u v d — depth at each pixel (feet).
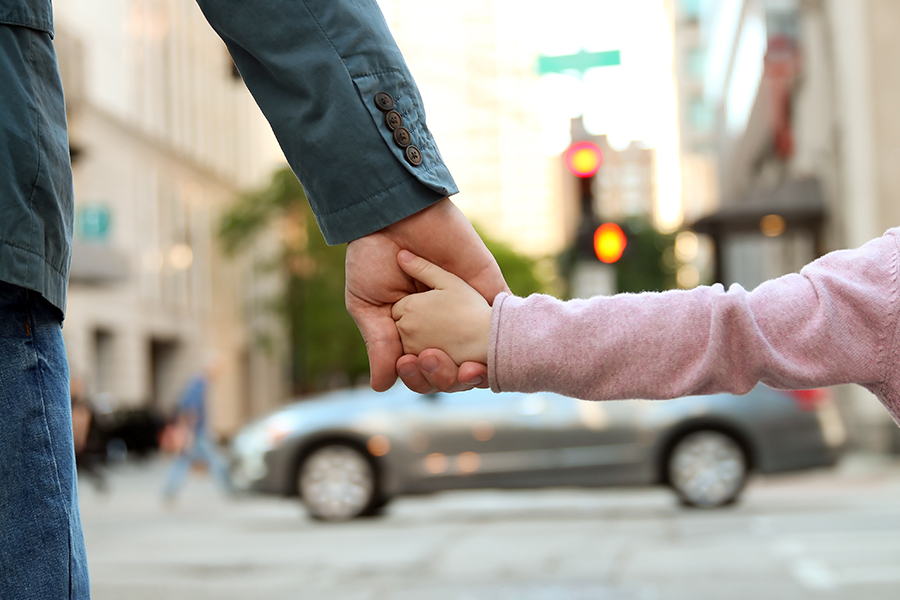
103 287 81.15
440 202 4.57
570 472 33.88
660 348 4.31
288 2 4.48
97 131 102.78
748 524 28.96
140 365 113.09
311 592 20.18
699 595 18.71
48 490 3.98
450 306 4.50
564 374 4.35
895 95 54.85
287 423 34.94
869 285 4.28
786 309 4.31
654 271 148.46
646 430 33.96
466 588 20.15
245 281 152.87
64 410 4.16
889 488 39.24
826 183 63.41
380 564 23.65
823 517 29.91
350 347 128.77
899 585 19.11
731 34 99.19
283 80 4.51
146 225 117.08
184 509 42.06
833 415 34.76
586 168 36.37
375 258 4.57
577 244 36.47
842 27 59.67
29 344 4.04
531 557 23.93
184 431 44.68
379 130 4.46
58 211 4.24
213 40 144.97
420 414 34.45
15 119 4.12
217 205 143.43
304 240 130.72
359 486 34.22
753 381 4.35
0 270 3.93
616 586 19.77
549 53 36.50
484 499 40.98
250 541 29.17
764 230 63.98
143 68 118.42
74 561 4.06
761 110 84.89
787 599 18.25
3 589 3.85
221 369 45.55
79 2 100.32
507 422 34.12
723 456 33.94
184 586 21.18
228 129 150.71
